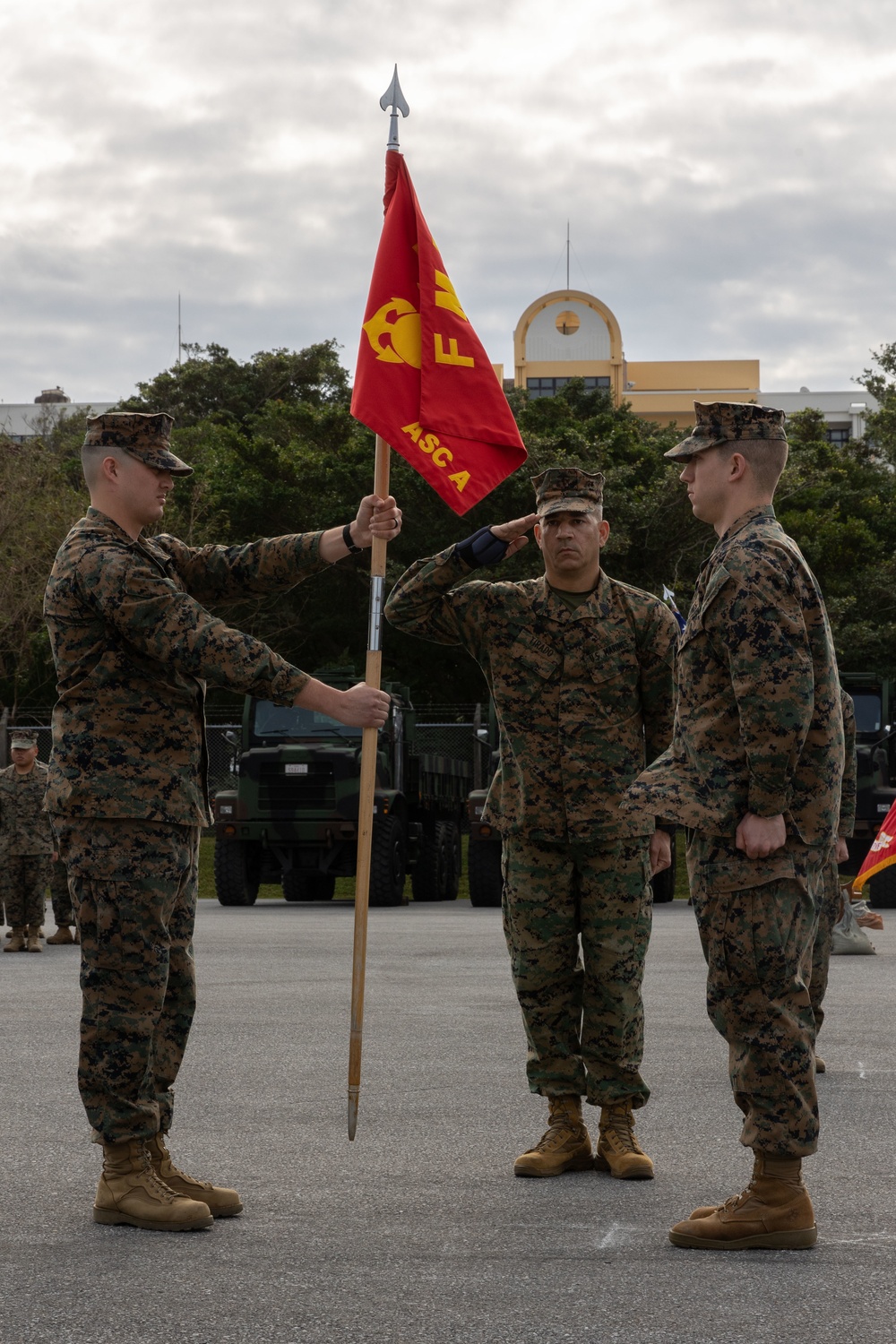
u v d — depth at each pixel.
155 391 50.47
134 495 4.07
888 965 10.41
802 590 3.65
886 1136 4.96
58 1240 3.74
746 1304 3.20
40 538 29.58
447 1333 3.02
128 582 3.87
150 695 3.96
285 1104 5.50
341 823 17.23
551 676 4.66
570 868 4.66
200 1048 6.77
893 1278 3.40
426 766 19.23
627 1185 4.33
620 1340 2.97
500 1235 3.78
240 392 49.25
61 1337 3.00
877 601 31.41
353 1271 3.46
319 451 35.12
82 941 3.95
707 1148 4.80
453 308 4.85
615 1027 4.57
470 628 4.77
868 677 19.39
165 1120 4.09
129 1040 3.90
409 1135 4.99
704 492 3.85
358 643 32.47
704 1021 7.61
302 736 17.72
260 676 3.81
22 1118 5.28
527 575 27.62
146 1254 3.60
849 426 70.88
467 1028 7.39
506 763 4.75
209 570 4.30
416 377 4.78
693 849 3.77
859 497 35.97
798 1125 3.63
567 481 4.73
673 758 3.78
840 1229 3.81
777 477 3.85
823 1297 3.25
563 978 4.66
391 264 4.84
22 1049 6.82
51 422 53.88
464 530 29.44
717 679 3.72
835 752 3.75
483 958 10.95
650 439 34.19
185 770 3.99
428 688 32.16
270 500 32.25
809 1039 3.68
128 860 3.89
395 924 14.52
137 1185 3.88
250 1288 3.33
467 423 4.79
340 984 9.27
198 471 32.12
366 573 30.78
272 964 10.48
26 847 12.91
